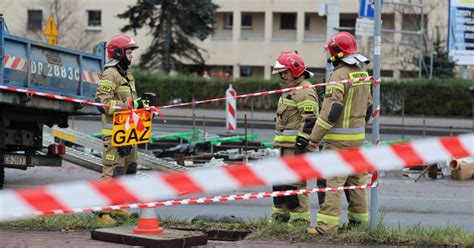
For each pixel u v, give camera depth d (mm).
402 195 19500
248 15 82562
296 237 11273
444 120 51250
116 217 12984
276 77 61375
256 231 11820
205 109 55812
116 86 13094
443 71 63156
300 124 12195
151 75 57594
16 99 16203
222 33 82500
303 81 12594
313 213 16016
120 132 12250
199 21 65062
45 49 17250
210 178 8438
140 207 10180
